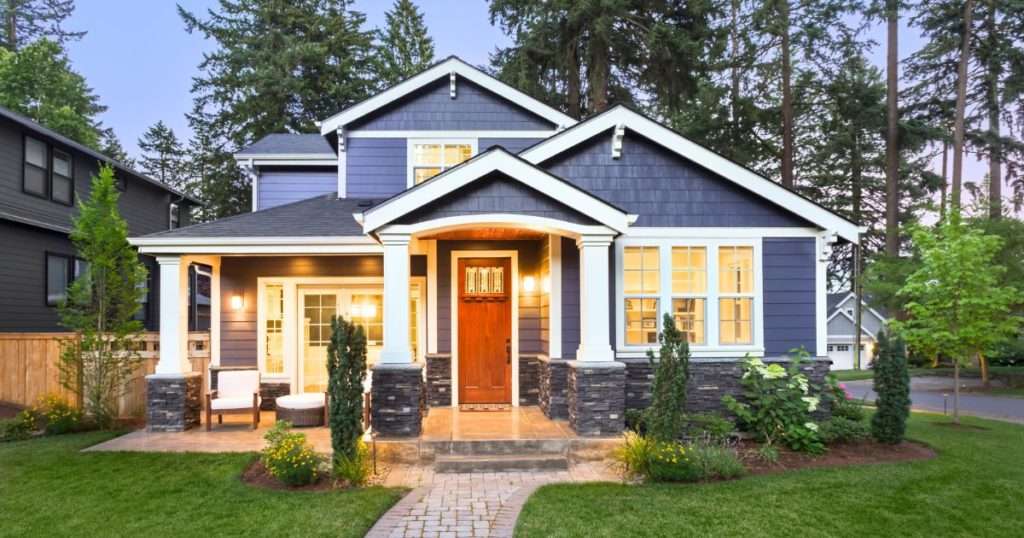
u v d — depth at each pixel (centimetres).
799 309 922
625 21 1722
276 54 2461
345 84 2567
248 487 620
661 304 918
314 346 1102
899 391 822
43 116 2214
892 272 2061
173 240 909
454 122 1181
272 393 1073
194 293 2017
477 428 820
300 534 497
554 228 820
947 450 808
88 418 932
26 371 1073
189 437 848
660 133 917
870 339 3253
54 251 1475
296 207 1122
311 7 2644
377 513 551
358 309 1106
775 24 2055
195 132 2998
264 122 2461
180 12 2591
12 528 513
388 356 782
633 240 917
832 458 759
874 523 536
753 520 536
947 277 1049
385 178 1174
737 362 900
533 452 754
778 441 812
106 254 942
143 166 3684
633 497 596
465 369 1011
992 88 2242
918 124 2209
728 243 924
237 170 2789
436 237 983
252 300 1088
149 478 645
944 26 2166
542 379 953
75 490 609
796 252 928
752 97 2459
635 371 896
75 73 2664
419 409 779
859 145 2789
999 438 927
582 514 548
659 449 662
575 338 896
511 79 1816
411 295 1077
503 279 1019
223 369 1069
